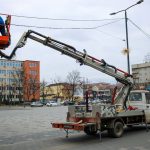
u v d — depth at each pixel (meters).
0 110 57.56
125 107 17.11
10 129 20.55
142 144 12.91
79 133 17.34
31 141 14.69
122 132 15.35
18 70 114.88
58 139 15.16
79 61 15.86
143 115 16.97
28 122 26.27
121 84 17.42
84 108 14.85
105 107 14.61
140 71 87.81
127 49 26.52
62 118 30.78
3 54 12.66
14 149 12.50
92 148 12.29
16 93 107.62
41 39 14.77
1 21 10.56
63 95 116.88
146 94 17.53
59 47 15.19
